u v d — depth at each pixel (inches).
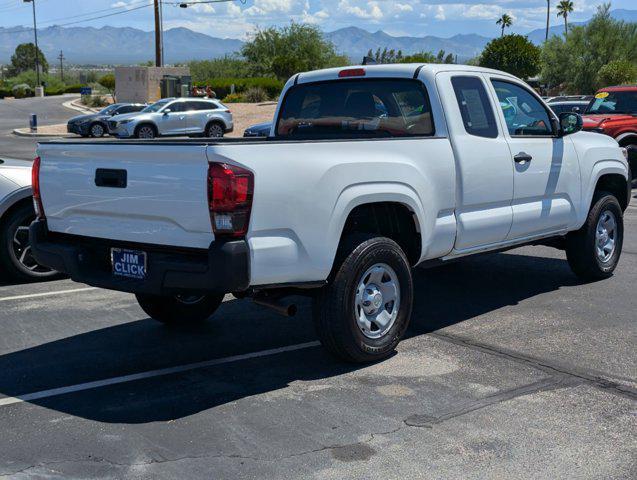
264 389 190.4
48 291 295.6
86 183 198.1
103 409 178.2
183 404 181.0
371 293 204.7
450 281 308.0
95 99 2426.2
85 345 227.5
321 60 2837.1
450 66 241.0
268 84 2269.9
